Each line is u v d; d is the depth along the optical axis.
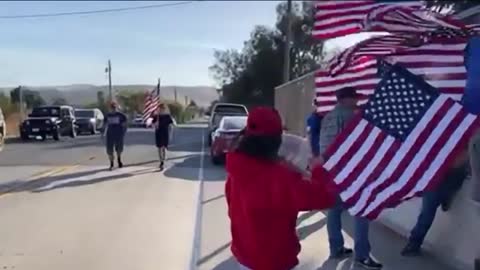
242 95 62.41
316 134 7.95
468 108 5.62
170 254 6.93
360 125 5.01
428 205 6.85
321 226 8.77
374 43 7.12
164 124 16.17
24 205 9.48
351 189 4.87
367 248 6.51
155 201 10.52
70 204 9.82
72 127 19.45
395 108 5.08
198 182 13.40
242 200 3.52
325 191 3.50
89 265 6.36
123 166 16.25
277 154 3.57
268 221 3.48
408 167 4.91
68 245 7.15
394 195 4.84
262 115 3.52
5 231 7.74
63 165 15.25
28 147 13.23
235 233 3.64
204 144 27.19
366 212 4.85
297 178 3.48
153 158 19.08
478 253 6.20
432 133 5.00
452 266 6.59
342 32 7.78
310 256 7.02
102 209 9.54
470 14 7.66
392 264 6.68
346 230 8.51
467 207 6.51
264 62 59.62
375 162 4.91
